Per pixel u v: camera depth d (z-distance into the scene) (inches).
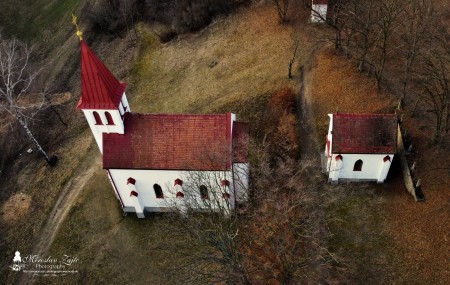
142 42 3142.2
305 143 2288.4
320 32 2736.2
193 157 1936.5
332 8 2741.1
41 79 3070.9
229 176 1958.7
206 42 2977.4
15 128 2773.1
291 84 2536.9
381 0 2240.4
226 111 2529.5
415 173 2025.1
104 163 1967.3
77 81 3043.8
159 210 2160.4
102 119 1873.8
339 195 2039.9
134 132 1952.5
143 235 2098.9
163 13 3211.1
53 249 2154.3
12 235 2276.1
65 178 2443.4
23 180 2522.1
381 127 1964.8
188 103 2657.5
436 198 1948.8
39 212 2335.1
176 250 1879.9
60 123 2790.4
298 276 1739.7
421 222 1898.4
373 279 1777.8
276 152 2251.5
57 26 3415.4
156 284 1942.7
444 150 2085.4
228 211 1978.3
